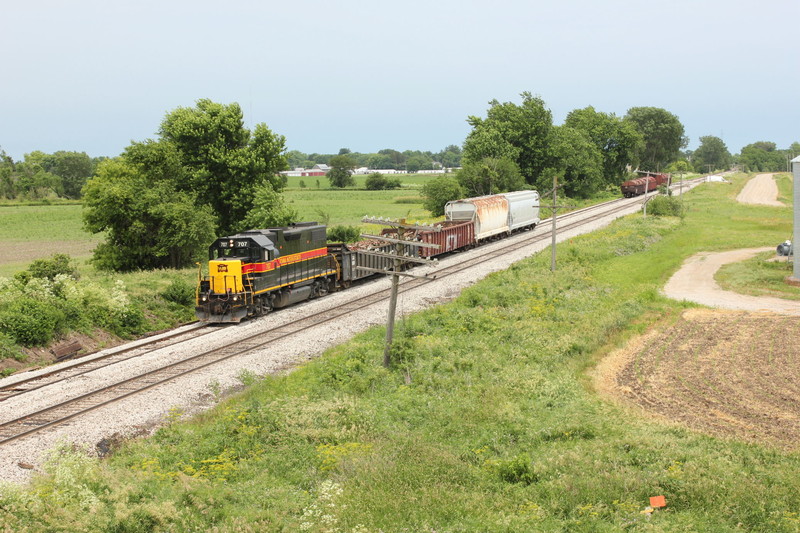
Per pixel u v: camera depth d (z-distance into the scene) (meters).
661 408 20.41
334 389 22.17
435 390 22.36
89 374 23.45
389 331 25.00
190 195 49.94
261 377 23.20
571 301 35.50
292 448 17.31
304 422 18.70
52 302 29.47
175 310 35.38
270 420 18.61
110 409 19.69
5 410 19.70
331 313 33.25
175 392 21.34
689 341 28.47
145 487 14.16
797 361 25.12
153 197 44.62
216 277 31.12
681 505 13.75
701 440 17.27
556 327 30.25
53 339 27.58
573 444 17.45
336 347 26.97
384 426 18.83
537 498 14.32
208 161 52.56
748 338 28.66
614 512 13.53
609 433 18.14
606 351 27.05
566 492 14.36
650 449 16.44
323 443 17.78
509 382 22.67
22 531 11.47
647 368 24.80
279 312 34.09
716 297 38.38
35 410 19.66
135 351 26.73
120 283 33.59
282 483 15.55
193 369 23.70
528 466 15.53
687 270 47.16
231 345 27.17
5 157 165.88
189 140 52.62
